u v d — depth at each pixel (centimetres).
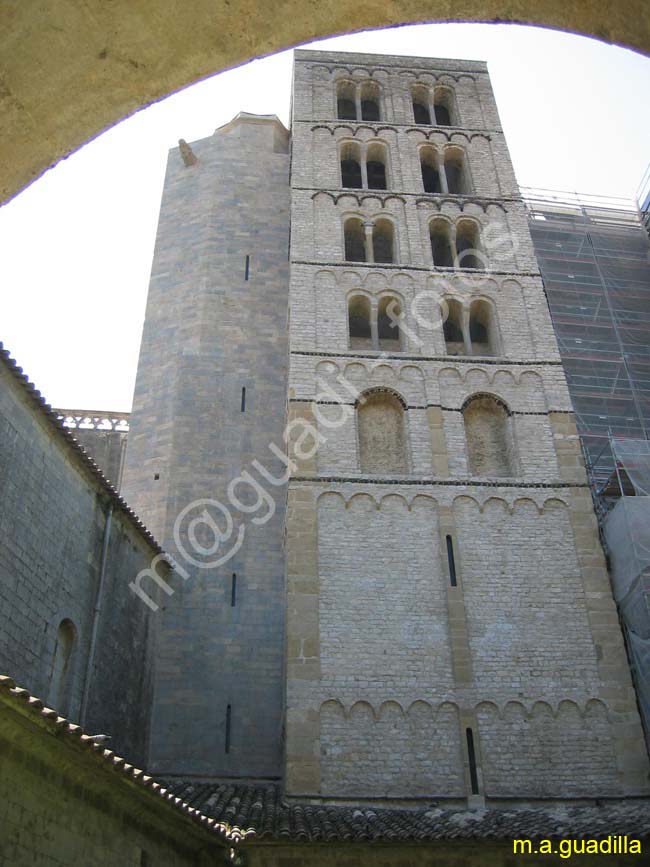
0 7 522
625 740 2562
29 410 2367
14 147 590
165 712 3100
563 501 3033
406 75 4444
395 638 2712
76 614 2555
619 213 4606
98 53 573
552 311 4084
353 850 2173
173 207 4559
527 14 619
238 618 3316
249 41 606
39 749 1461
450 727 2569
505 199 3941
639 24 586
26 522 2322
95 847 1648
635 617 2819
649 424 3772
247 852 2170
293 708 2566
